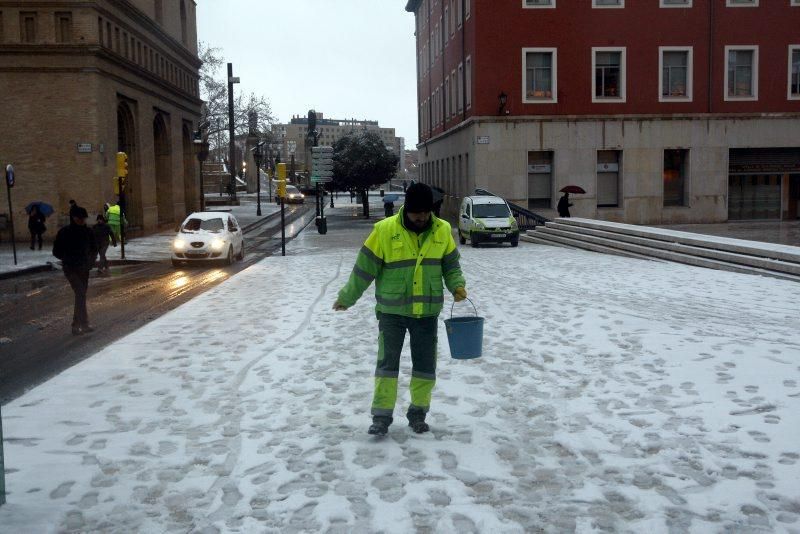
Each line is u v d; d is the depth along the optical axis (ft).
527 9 117.91
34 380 26.02
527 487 14.25
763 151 123.44
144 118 121.80
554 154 119.24
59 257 35.17
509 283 49.75
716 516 12.66
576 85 119.44
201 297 45.37
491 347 27.73
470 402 20.34
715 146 121.19
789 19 121.08
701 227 114.83
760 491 13.57
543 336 29.58
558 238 91.30
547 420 18.53
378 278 17.70
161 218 139.85
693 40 120.06
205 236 78.54
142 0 123.75
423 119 195.52
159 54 131.75
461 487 14.19
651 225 121.29
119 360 26.91
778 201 125.08
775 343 26.66
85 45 98.68
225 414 19.75
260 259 85.20
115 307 45.73
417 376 17.72
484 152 118.52
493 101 118.73
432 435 17.52
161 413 19.97
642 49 119.75
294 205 234.99
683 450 15.87
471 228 92.79
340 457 16.08
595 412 19.01
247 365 25.58
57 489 14.70
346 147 181.27
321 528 12.55
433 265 17.30
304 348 28.30
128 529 12.81
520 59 118.42
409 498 13.67
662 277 51.52
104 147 102.83
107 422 19.19
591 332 30.01
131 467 15.87
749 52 121.90
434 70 170.40
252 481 14.84
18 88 99.50
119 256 89.04
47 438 17.93
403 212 17.31
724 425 17.37
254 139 280.92
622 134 119.75
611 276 53.11
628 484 14.23
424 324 17.52
